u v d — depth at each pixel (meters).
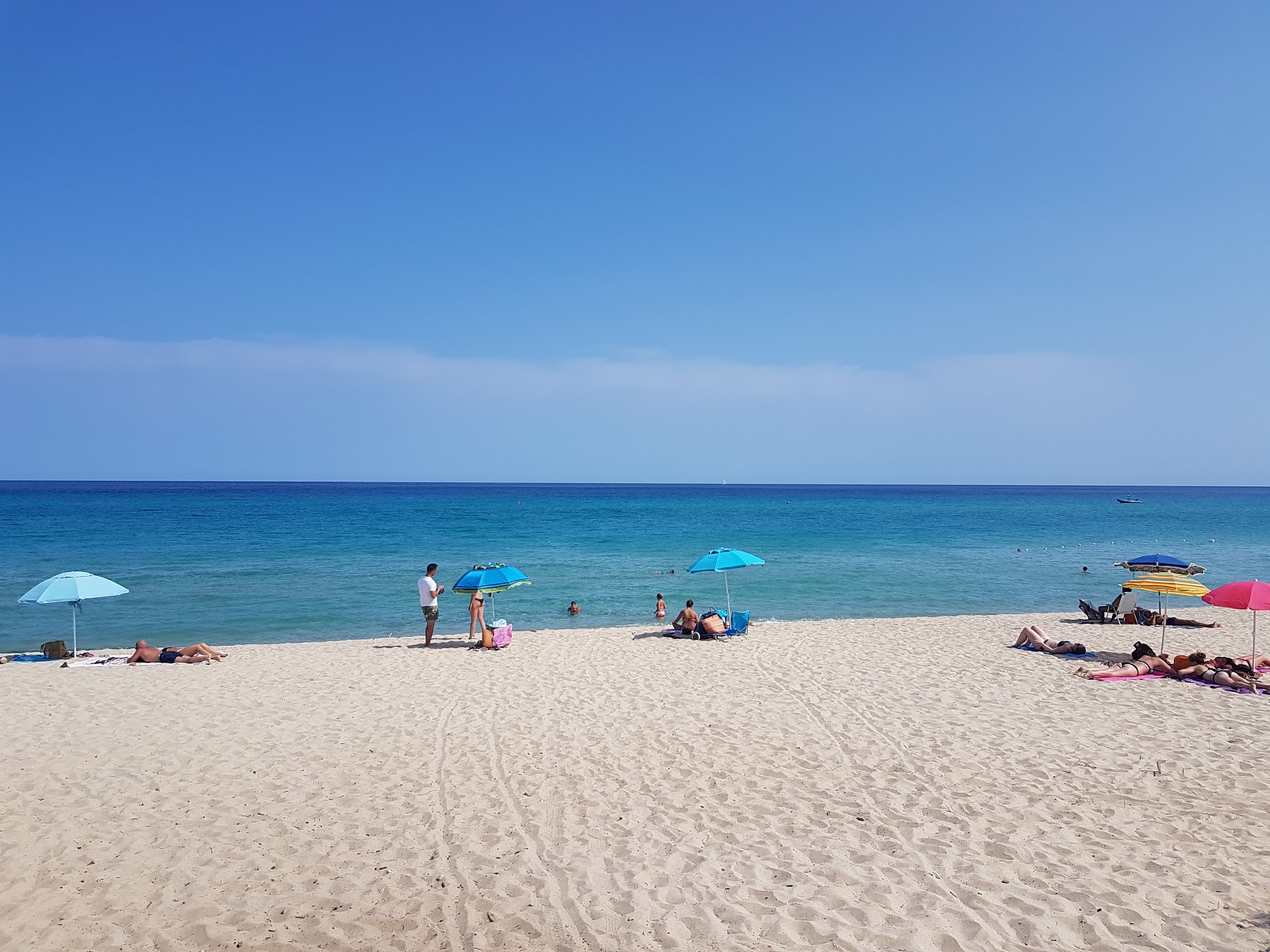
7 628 20.70
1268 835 6.72
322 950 5.21
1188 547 42.31
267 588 26.97
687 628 17.11
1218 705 10.92
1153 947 5.08
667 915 5.59
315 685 12.70
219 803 7.70
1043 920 5.43
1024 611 23.41
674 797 7.82
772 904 5.73
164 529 51.84
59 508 79.94
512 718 10.64
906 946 5.17
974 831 6.90
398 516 71.69
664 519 71.00
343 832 7.04
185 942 5.30
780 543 44.91
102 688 12.55
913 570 32.25
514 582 15.95
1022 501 142.00
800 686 12.29
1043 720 10.27
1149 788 7.84
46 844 6.79
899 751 9.09
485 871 6.29
